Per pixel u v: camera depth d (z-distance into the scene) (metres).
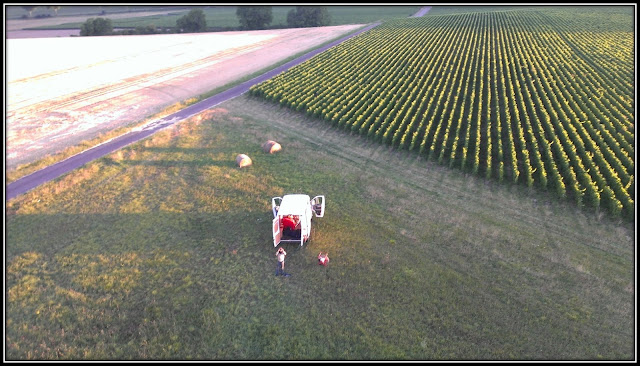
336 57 70.25
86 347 17.64
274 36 103.81
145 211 28.02
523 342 17.03
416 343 17.25
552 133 34.91
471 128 38.88
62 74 69.88
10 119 48.41
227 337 17.91
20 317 19.30
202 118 46.62
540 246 22.66
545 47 68.44
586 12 101.75
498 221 25.12
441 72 57.28
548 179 29.08
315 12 118.62
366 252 22.84
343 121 41.16
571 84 49.12
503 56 63.91
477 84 51.41
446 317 18.36
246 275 21.45
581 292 19.34
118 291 20.70
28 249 24.33
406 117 39.81
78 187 31.78
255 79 63.25
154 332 18.23
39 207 29.02
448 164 32.75
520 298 19.16
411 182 30.53
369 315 18.67
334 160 34.88
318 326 18.25
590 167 29.59
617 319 17.80
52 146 40.50
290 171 33.25
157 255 23.30
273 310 19.20
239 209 27.77
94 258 23.31
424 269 21.28
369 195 28.98
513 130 37.91
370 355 16.83
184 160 36.00
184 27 121.81
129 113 50.22
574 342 16.94
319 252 22.97
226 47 91.88
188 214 27.45
